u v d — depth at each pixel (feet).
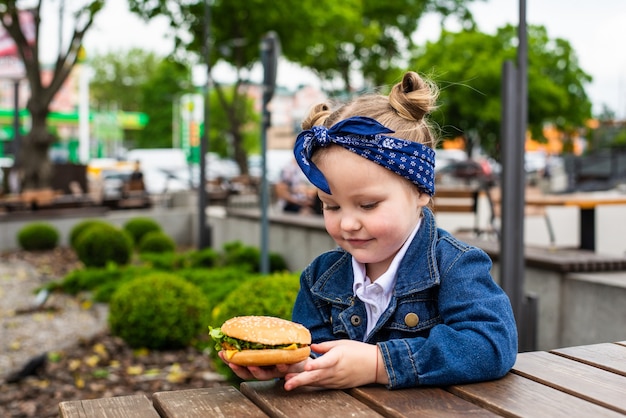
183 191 52.90
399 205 4.92
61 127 153.17
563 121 111.75
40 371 16.30
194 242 44.62
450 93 91.91
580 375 4.98
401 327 5.29
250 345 4.75
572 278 13.66
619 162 70.95
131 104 208.74
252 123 157.99
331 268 5.78
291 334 4.76
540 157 107.04
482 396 4.50
